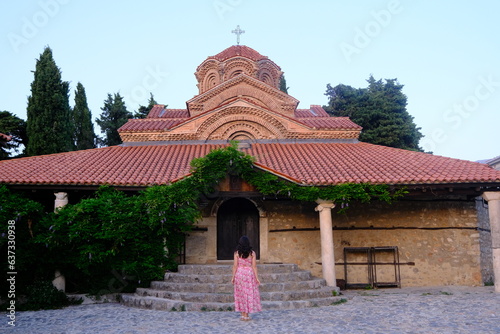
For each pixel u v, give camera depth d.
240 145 18.77
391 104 32.75
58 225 11.98
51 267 12.35
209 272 12.69
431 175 14.12
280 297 11.13
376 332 7.76
